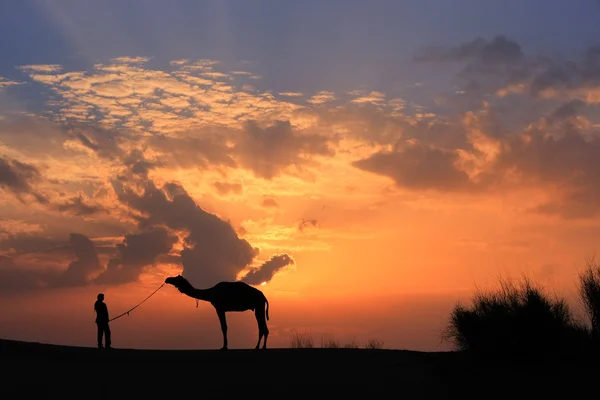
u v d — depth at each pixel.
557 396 14.36
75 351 21.17
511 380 15.91
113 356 20.47
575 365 16.59
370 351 20.94
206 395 15.45
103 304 24.38
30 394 15.12
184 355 20.84
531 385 15.34
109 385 16.22
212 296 23.03
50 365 18.33
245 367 18.50
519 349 17.69
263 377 17.22
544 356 17.55
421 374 17.25
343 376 17.22
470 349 18.84
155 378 17.05
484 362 17.91
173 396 15.30
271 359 19.73
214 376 17.34
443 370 17.52
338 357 19.78
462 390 15.57
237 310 23.19
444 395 15.29
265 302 23.47
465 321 18.70
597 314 17.80
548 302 18.12
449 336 19.52
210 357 20.38
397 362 18.83
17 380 16.30
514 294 18.83
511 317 17.89
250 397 15.30
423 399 15.02
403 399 15.06
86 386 16.05
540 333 17.52
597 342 17.48
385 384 16.34
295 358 19.78
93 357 20.22
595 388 14.60
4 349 20.42
